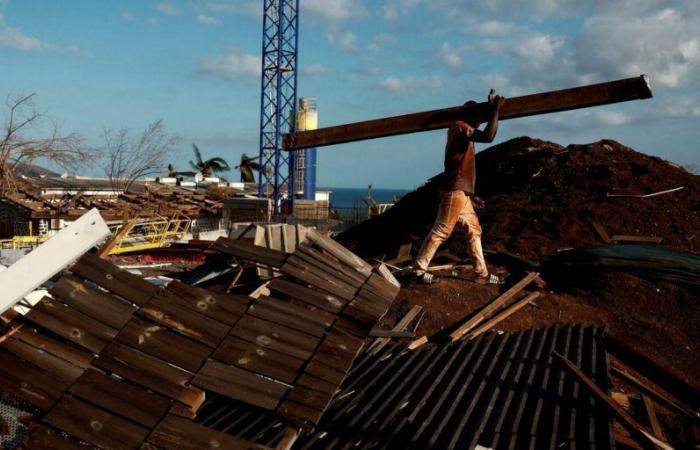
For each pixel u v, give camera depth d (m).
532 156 12.59
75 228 5.63
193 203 34.25
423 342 6.78
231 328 5.43
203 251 22.41
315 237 6.59
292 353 5.32
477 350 6.24
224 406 5.23
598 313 7.82
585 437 4.84
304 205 40.41
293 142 7.98
